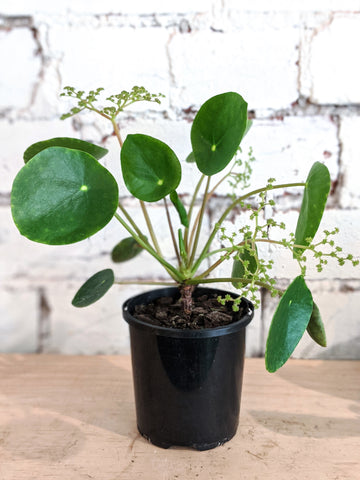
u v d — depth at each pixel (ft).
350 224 2.45
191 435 1.93
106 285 1.92
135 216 2.52
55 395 2.28
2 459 1.91
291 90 2.40
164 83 2.42
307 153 2.44
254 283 1.86
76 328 2.65
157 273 2.58
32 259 2.61
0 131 2.50
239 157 2.44
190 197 2.49
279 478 1.81
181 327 1.93
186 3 2.36
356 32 2.34
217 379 1.91
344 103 2.40
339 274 2.48
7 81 2.47
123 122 2.45
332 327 2.54
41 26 2.42
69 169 1.67
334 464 1.87
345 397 2.25
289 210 2.45
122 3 2.38
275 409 2.17
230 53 2.39
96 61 2.42
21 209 1.64
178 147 2.46
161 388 1.92
